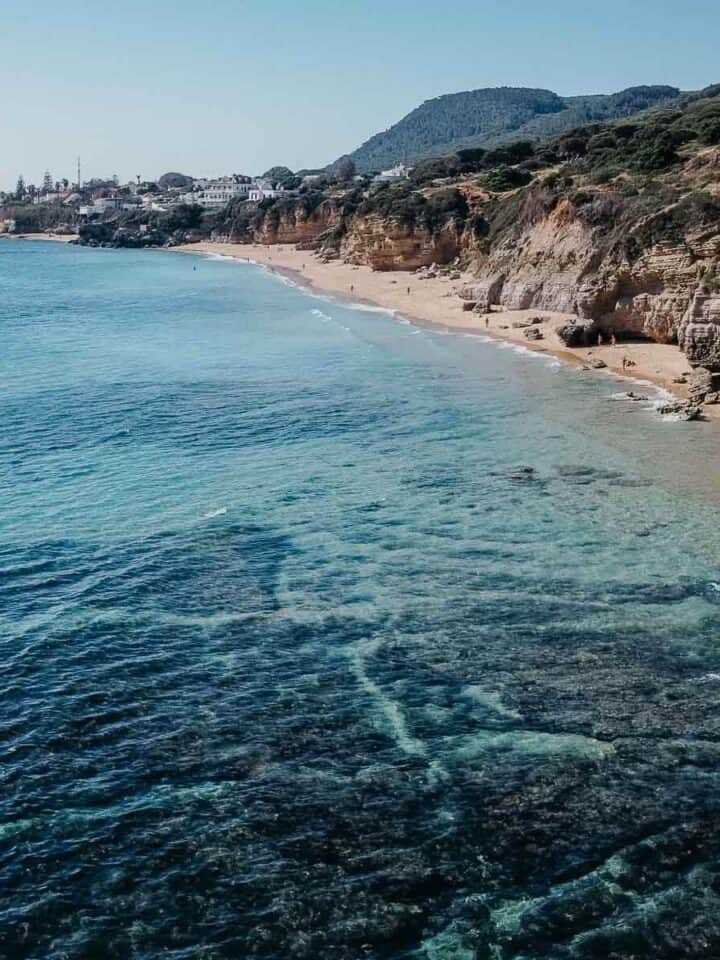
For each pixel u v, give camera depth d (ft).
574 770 68.74
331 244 548.72
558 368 206.39
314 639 89.40
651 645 86.48
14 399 189.57
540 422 163.84
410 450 150.30
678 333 198.39
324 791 67.05
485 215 383.65
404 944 53.98
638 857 60.18
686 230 209.15
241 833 62.85
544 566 104.01
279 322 302.86
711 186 222.28
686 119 365.40
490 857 60.44
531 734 73.36
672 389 182.39
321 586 100.68
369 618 93.35
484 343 241.76
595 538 111.24
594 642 87.35
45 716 76.48
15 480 136.56
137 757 71.26
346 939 54.39
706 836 61.82
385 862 60.13
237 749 72.23
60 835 62.64
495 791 66.64
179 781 68.44
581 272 256.11
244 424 169.37
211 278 481.87
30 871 59.47
